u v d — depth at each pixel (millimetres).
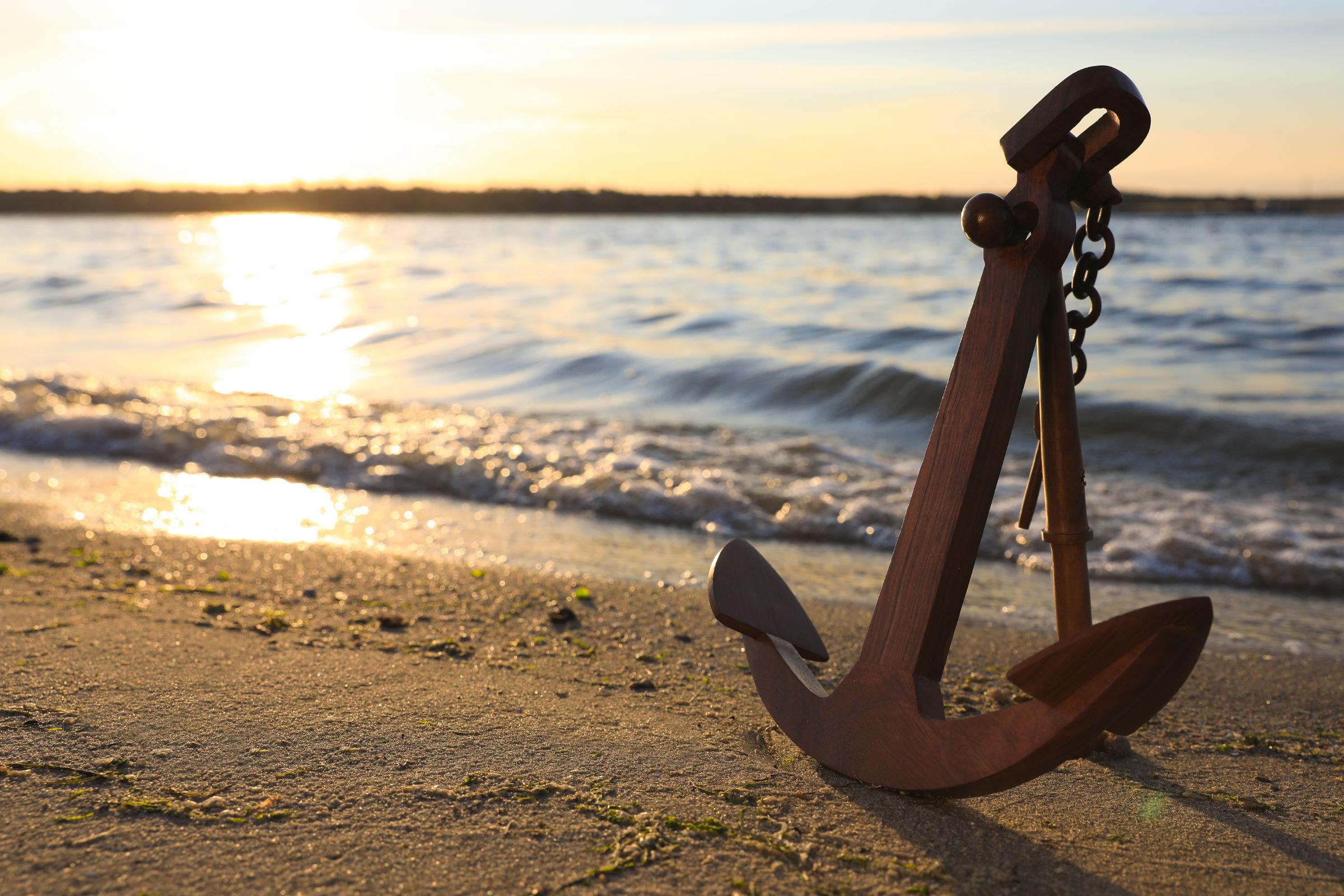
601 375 12977
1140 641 1619
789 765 2502
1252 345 14266
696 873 1946
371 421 9586
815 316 18641
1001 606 4723
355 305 21891
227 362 14586
